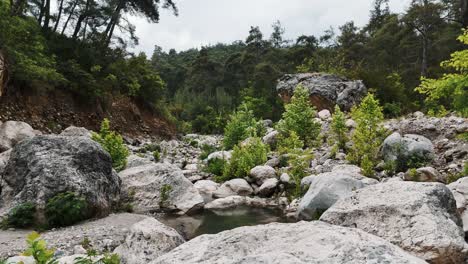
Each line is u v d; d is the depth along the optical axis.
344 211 5.62
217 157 15.34
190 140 29.58
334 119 15.06
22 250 6.41
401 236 4.91
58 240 6.91
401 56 46.38
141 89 31.17
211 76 72.62
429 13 37.19
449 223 5.11
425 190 5.66
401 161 11.38
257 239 3.67
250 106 42.66
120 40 31.44
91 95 24.61
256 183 12.41
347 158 12.56
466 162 10.73
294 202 10.18
